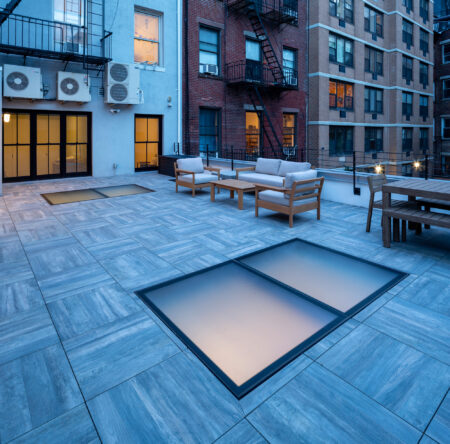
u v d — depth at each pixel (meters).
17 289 3.29
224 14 13.69
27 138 9.95
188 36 12.67
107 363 2.25
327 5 16.86
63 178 10.70
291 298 3.14
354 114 19.16
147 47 12.00
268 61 15.12
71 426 1.77
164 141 12.56
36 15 9.51
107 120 11.15
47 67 9.81
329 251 4.41
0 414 1.83
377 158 21.34
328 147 17.61
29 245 4.58
